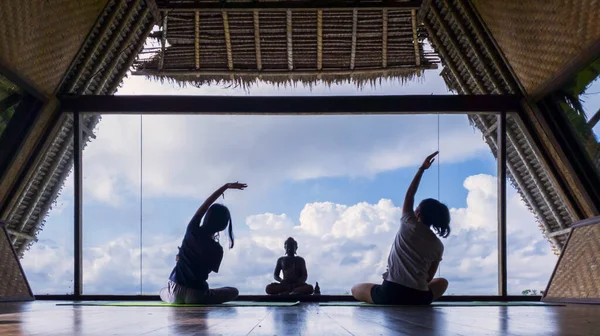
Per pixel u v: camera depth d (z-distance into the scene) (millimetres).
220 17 5895
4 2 3955
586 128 4926
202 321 2154
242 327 1862
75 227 5336
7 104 4906
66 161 6074
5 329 1821
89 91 5891
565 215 5785
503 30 5035
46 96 5227
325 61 6258
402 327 1877
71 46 5137
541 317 2463
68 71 5359
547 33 4508
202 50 6160
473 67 5777
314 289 5309
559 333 1674
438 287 3783
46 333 1673
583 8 3953
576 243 4816
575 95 4840
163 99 5598
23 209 5691
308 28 5949
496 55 5406
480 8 5145
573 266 4664
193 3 5715
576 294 4391
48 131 5426
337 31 5969
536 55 4848
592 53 4180
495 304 4086
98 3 5051
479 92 6020
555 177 5387
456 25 5609
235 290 4023
